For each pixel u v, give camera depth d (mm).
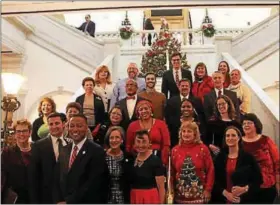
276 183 3455
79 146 3262
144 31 10516
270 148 3521
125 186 3344
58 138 3477
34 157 3391
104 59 9328
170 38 9156
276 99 9328
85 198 3102
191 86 5109
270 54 9570
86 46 9680
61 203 3145
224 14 14125
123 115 4281
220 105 4117
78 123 3264
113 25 14141
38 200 3299
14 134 3846
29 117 9211
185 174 3365
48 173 3350
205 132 4164
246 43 9742
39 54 9438
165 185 3750
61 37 9578
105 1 4645
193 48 10133
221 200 3410
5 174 3461
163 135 3934
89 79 4578
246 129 3574
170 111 4496
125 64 10000
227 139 3445
